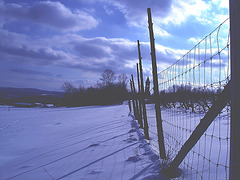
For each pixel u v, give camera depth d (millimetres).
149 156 5070
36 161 6480
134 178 3834
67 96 85688
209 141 5762
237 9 1955
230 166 2029
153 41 4660
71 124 17094
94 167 4891
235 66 1978
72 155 6504
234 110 1991
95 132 10969
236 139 1976
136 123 12047
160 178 3646
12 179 4957
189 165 4039
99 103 74625
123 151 6039
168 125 9375
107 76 74688
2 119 25906
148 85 9852
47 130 14734
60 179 4414
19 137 12180
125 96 72625
